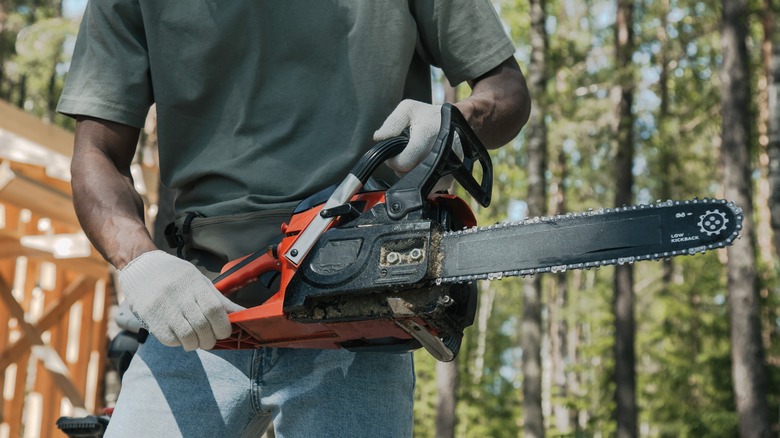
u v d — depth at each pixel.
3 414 9.69
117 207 1.85
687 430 20.11
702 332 21.61
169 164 1.98
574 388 35.53
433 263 1.52
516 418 30.41
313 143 1.87
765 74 17.64
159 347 1.90
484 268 1.49
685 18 20.23
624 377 18.06
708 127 21.77
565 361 32.19
